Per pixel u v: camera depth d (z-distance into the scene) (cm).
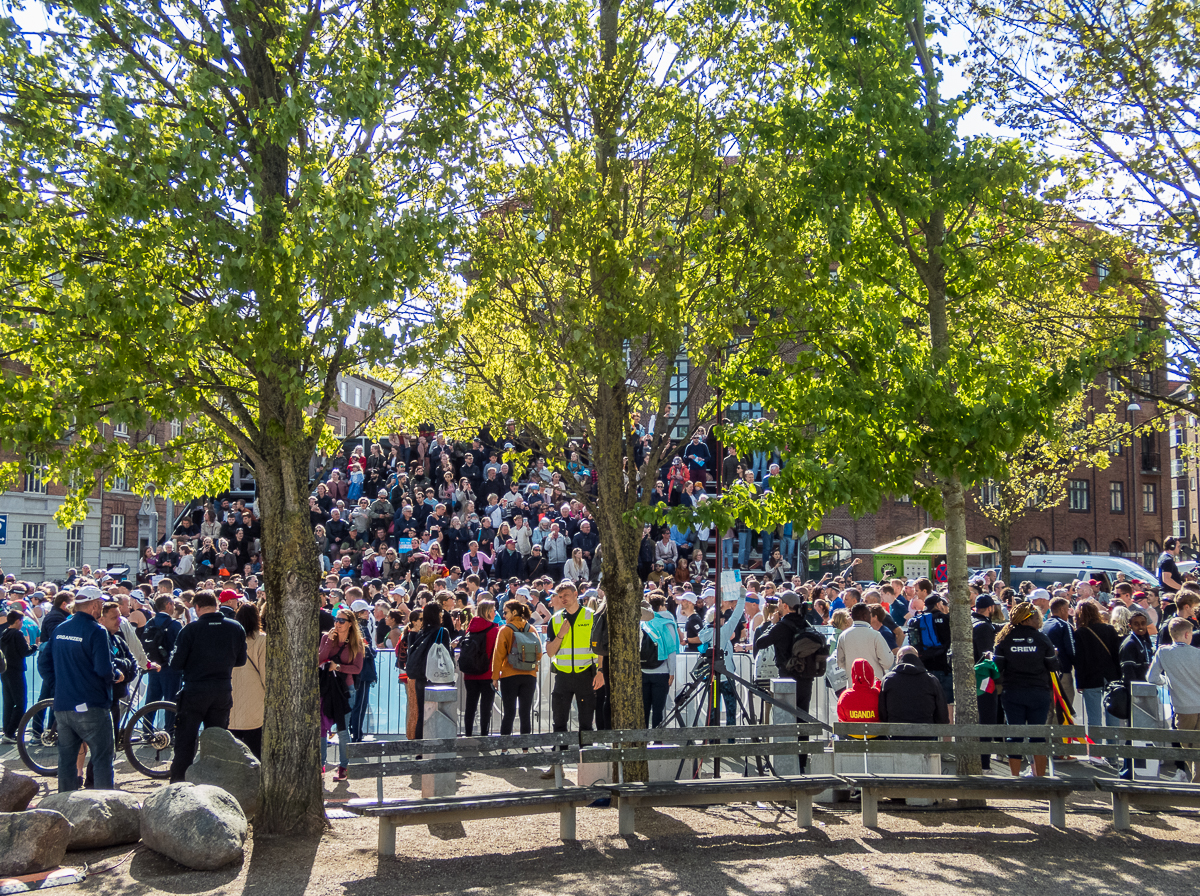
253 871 771
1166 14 1060
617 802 900
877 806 993
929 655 1295
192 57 894
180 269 877
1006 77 1123
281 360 875
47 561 4791
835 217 993
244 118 921
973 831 903
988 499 4500
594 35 1084
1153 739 908
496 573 2438
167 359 844
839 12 1004
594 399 1082
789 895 709
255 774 951
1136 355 937
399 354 935
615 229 1044
